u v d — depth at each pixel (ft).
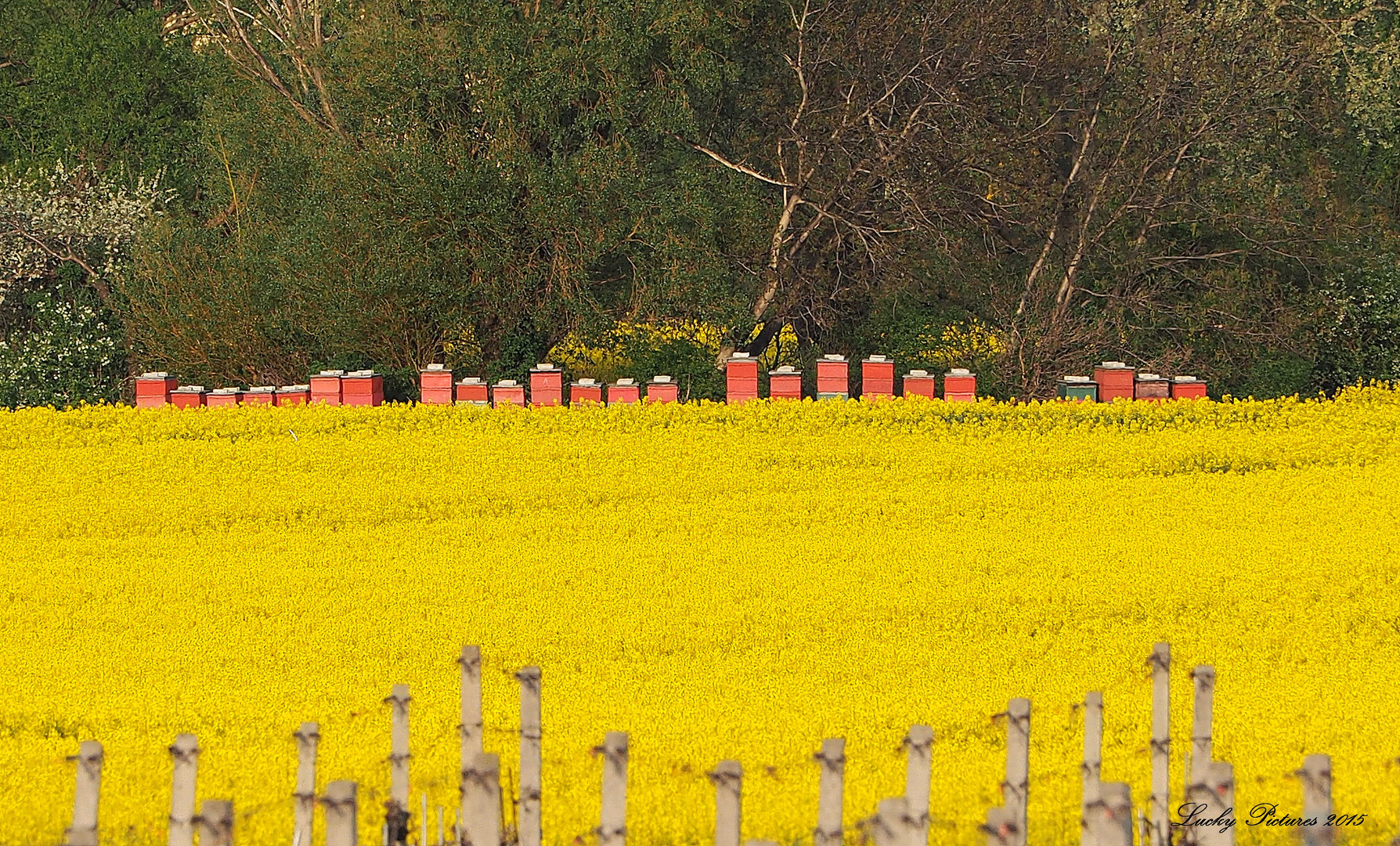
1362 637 190.80
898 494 271.49
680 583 217.97
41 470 294.25
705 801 130.52
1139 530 245.86
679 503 269.85
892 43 446.19
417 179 398.01
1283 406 341.82
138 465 297.53
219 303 430.61
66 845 88.02
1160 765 113.91
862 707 164.86
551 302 412.16
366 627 199.72
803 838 120.98
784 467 294.66
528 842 107.96
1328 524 247.50
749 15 441.27
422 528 255.29
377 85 412.16
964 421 329.31
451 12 412.98
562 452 305.94
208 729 161.38
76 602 213.87
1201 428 324.80
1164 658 113.70
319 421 331.98
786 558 231.50
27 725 164.35
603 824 97.35
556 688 176.76
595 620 201.87
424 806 112.06
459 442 316.60
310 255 409.90
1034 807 126.72
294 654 189.67
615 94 411.13
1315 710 160.45
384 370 395.55
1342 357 442.09
